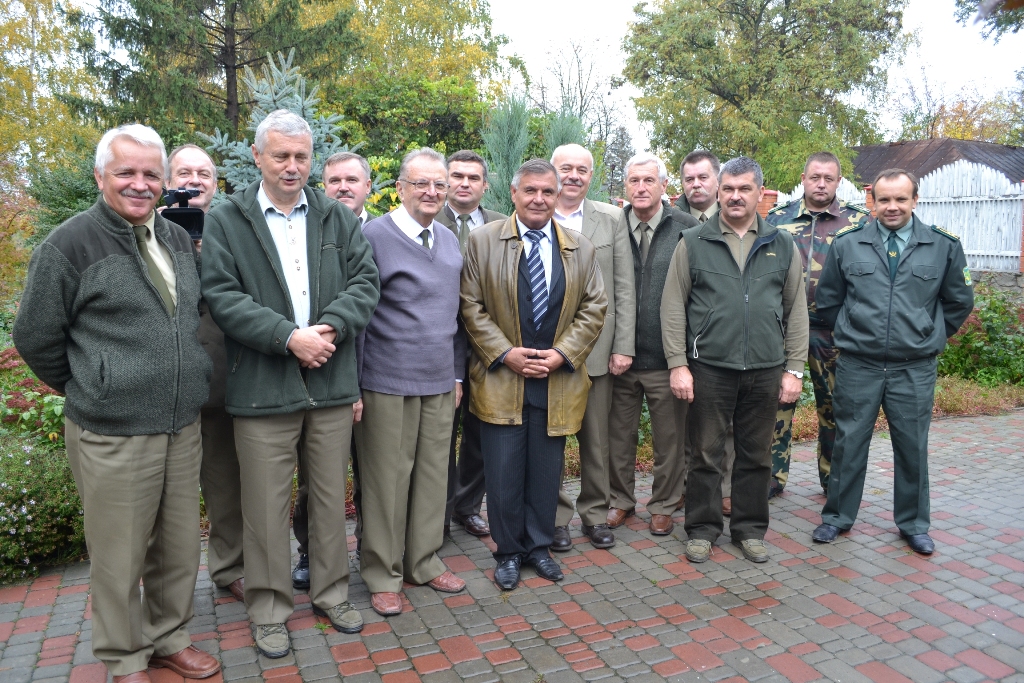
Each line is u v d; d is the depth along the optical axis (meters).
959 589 3.47
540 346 3.47
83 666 2.85
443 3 29.42
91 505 2.52
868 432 3.98
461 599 3.37
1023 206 11.02
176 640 2.77
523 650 2.93
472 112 18.05
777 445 4.68
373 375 3.20
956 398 7.12
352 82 19.08
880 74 25.91
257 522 2.91
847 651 2.93
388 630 3.09
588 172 3.91
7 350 6.23
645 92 27.89
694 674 2.77
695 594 3.42
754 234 3.69
